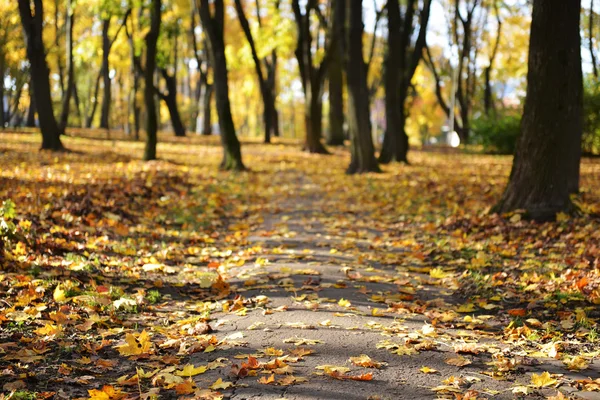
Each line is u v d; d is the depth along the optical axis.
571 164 9.46
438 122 63.72
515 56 40.47
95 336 4.61
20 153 19.98
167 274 6.86
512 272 6.91
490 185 14.96
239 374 3.87
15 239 6.76
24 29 21.45
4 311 4.85
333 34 27.09
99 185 12.53
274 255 8.00
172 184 14.66
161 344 4.51
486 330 5.03
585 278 5.91
